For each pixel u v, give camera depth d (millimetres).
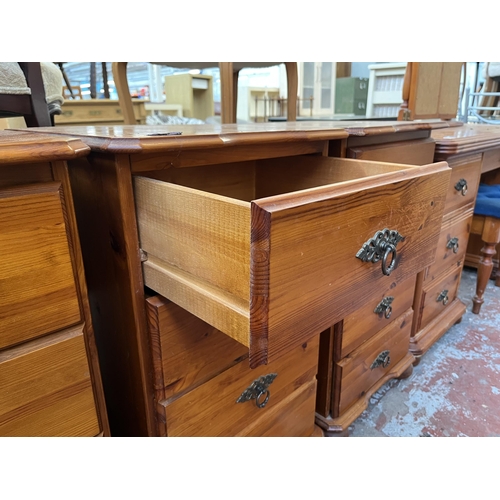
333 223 460
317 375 965
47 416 521
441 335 1367
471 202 1358
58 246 479
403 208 571
